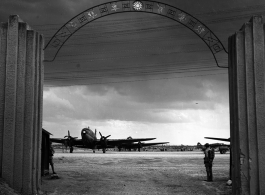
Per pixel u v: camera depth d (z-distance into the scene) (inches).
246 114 478.6
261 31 477.4
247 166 472.1
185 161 1275.8
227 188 585.3
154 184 628.1
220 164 1133.1
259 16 481.1
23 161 492.1
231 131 509.4
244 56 487.2
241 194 467.8
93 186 597.6
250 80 478.6
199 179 705.6
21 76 502.6
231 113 511.2
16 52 502.0
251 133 471.2
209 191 555.2
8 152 485.7
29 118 499.8
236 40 491.8
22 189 486.3
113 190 557.3
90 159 1366.9
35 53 520.1
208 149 681.6
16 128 494.6
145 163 1160.2
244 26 489.1
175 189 572.7
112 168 946.7
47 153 768.9
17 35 506.3
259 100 469.7
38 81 525.3
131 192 539.8
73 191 544.1
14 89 495.8
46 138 767.7
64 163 1129.4
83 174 781.9
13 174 486.0
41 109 533.0
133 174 792.3
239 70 487.2
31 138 497.0
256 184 463.2
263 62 473.7
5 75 502.6
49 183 625.9
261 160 461.1
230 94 516.4
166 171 869.2
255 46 476.4
